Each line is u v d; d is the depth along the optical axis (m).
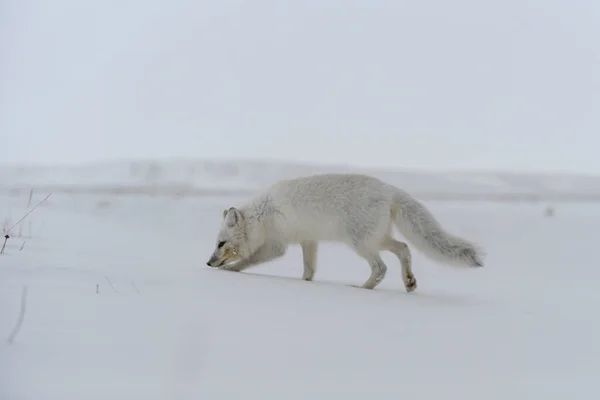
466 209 37.25
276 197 9.83
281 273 11.34
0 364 2.93
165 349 3.48
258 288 6.66
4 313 4.07
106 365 3.08
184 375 3.03
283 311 5.12
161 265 8.50
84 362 3.09
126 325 4.00
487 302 7.46
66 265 6.93
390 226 9.16
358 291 7.39
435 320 5.30
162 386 2.83
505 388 3.29
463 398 3.05
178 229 21.20
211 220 25.28
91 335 3.65
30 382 2.72
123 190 49.31
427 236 8.80
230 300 5.48
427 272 12.66
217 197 46.06
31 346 3.28
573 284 11.02
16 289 5.00
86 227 17.72
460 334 4.70
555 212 35.44
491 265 14.02
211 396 2.75
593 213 34.81
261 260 10.14
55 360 3.07
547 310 6.90
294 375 3.21
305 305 5.62
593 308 7.50
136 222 23.17
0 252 7.71
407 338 4.38
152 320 4.24
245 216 10.04
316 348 3.84
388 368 3.50
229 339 3.88
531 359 4.05
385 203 8.94
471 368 3.66
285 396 2.86
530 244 18.56
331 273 11.86
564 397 3.20
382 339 4.28
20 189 49.34
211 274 7.82
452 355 3.96
